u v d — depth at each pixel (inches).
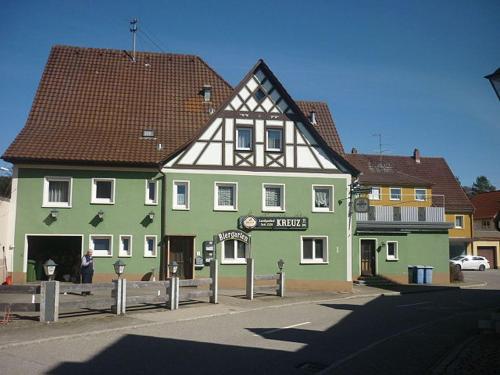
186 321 558.6
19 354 378.0
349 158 1940.2
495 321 507.2
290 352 406.0
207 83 1128.8
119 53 1146.0
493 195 2564.0
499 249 2124.8
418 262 1293.1
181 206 930.1
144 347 413.1
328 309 710.5
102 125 983.6
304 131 991.6
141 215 914.7
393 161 2090.3
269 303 741.3
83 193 901.8
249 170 959.0
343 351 416.8
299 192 976.3
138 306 644.7
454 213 2025.1
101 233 900.6
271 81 987.9
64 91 1032.8
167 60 1161.4
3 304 506.3
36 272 914.1
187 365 354.0
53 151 895.7
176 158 935.0
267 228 954.7
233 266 935.7
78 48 1130.0
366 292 991.6
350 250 984.3
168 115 1034.1
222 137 957.8
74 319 532.1
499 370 348.2
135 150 933.8
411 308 758.5
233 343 438.0
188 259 930.1
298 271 960.9
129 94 1060.5
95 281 894.4
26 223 882.1
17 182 887.7
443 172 2114.9
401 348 435.2
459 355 397.7
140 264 906.7
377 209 1268.5
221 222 938.1
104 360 364.2
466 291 1111.6
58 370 332.2
